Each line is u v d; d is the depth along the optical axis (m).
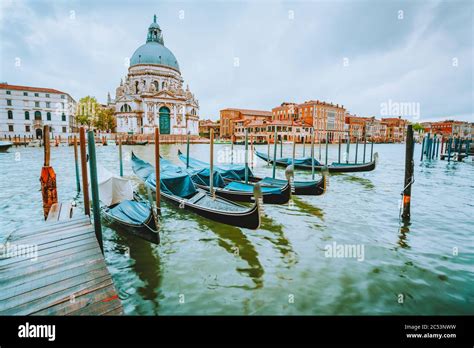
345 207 10.98
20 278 4.33
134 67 76.69
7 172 19.31
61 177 17.50
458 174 20.80
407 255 6.74
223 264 6.35
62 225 6.56
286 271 6.03
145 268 6.16
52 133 65.25
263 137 73.56
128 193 9.50
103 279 4.43
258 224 7.18
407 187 9.28
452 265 6.25
